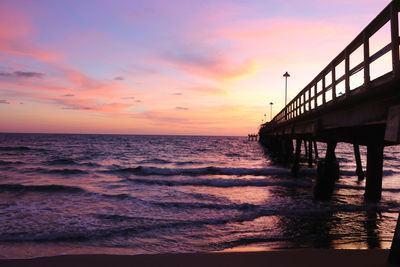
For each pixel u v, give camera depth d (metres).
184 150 58.22
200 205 10.59
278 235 7.04
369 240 6.61
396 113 4.20
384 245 6.19
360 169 18.72
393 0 4.11
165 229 7.61
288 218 8.80
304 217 8.92
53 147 58.38
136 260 4.89
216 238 6.82
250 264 4.58
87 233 7.18
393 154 59.34
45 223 8.23
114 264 4.69
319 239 6.69
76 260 4.91
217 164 31.14
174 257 5.01
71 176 20.03
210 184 16.45
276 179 18.25
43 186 14.06
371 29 5.12
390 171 22.88
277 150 35.22
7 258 5.44
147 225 7.95
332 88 7.64
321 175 11.28
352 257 4.79
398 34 4.16
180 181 17.27
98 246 6.27
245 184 16.45
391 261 3.81
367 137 9.49
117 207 10.40
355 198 11.98
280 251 5.26
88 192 13.21
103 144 74.69
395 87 4.30
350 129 8.73
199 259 4.88
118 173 21.77
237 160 36.78
